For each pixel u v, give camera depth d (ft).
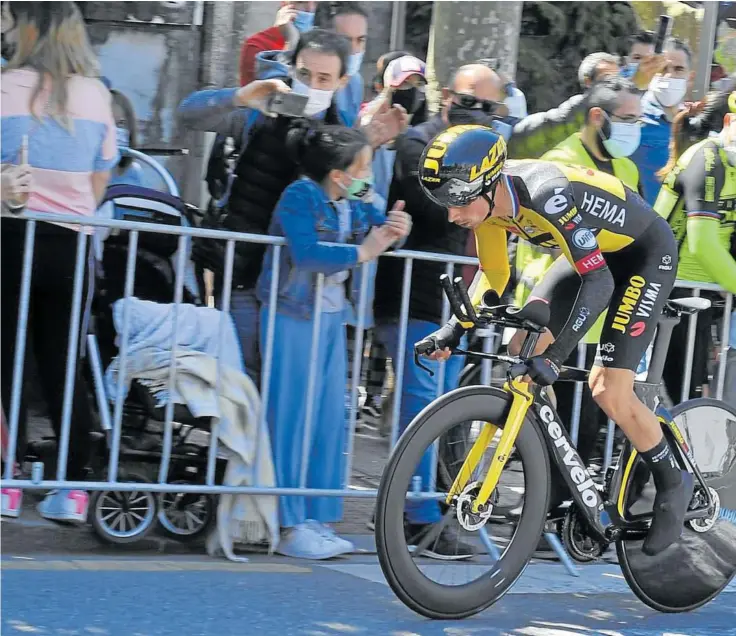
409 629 17.92
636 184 25.62
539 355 17.52
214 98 22.93
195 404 20.93
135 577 19.72
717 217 23.61
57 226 20.97
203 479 22.17
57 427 22.20
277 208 21.59
